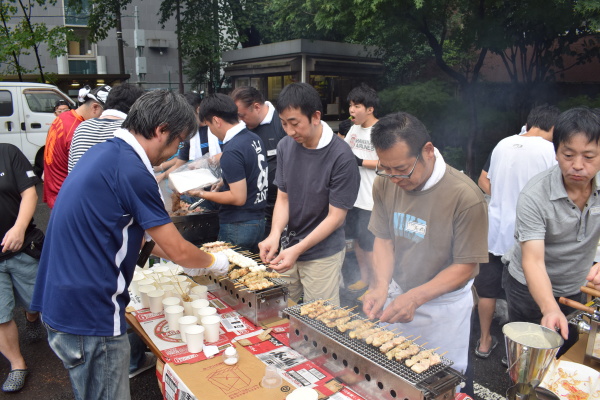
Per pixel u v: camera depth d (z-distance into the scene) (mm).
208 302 2240
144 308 2334
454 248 1815
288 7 9336
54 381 2979
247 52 10609
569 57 8656
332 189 2426
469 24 6969
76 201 1581
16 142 8305
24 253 2814
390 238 2111
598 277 1741
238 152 2869
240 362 1795
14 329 2871
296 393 1485
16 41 10375
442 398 1401
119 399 1742
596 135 1708
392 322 1778
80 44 17203
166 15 12562
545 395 1308
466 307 2020
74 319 1605
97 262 1595
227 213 3080
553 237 2080
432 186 1776
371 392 1546
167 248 1694
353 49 9516
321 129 2385
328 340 1692
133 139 1621
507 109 8773
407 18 7176
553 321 1681
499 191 3066
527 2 6301
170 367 1760
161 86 18422
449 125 8430
